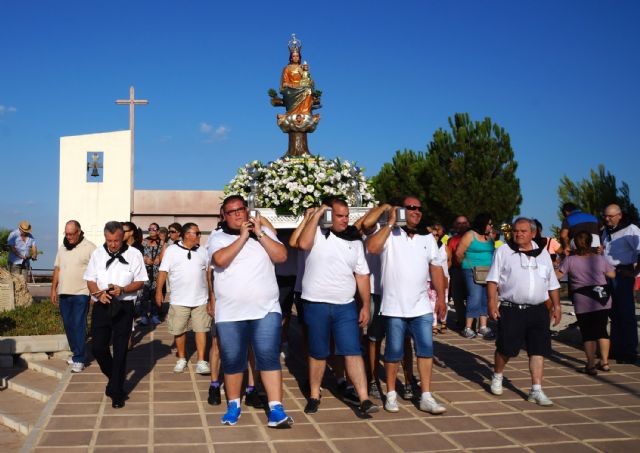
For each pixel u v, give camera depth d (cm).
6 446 629
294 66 1065
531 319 666
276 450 516
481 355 931
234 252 554
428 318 625
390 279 620
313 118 1039
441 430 570
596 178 2047
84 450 512
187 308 805
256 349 566
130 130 1970
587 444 533
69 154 1952
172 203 1998
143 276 682
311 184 843
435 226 1225
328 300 605
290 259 866
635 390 721
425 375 625
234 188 877
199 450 515
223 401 667
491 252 1096
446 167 2752
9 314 1121
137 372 808
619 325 876
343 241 607
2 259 1984
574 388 732
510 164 2703
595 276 802
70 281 808
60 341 940
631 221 885
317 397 623
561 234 1056
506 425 585
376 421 596
